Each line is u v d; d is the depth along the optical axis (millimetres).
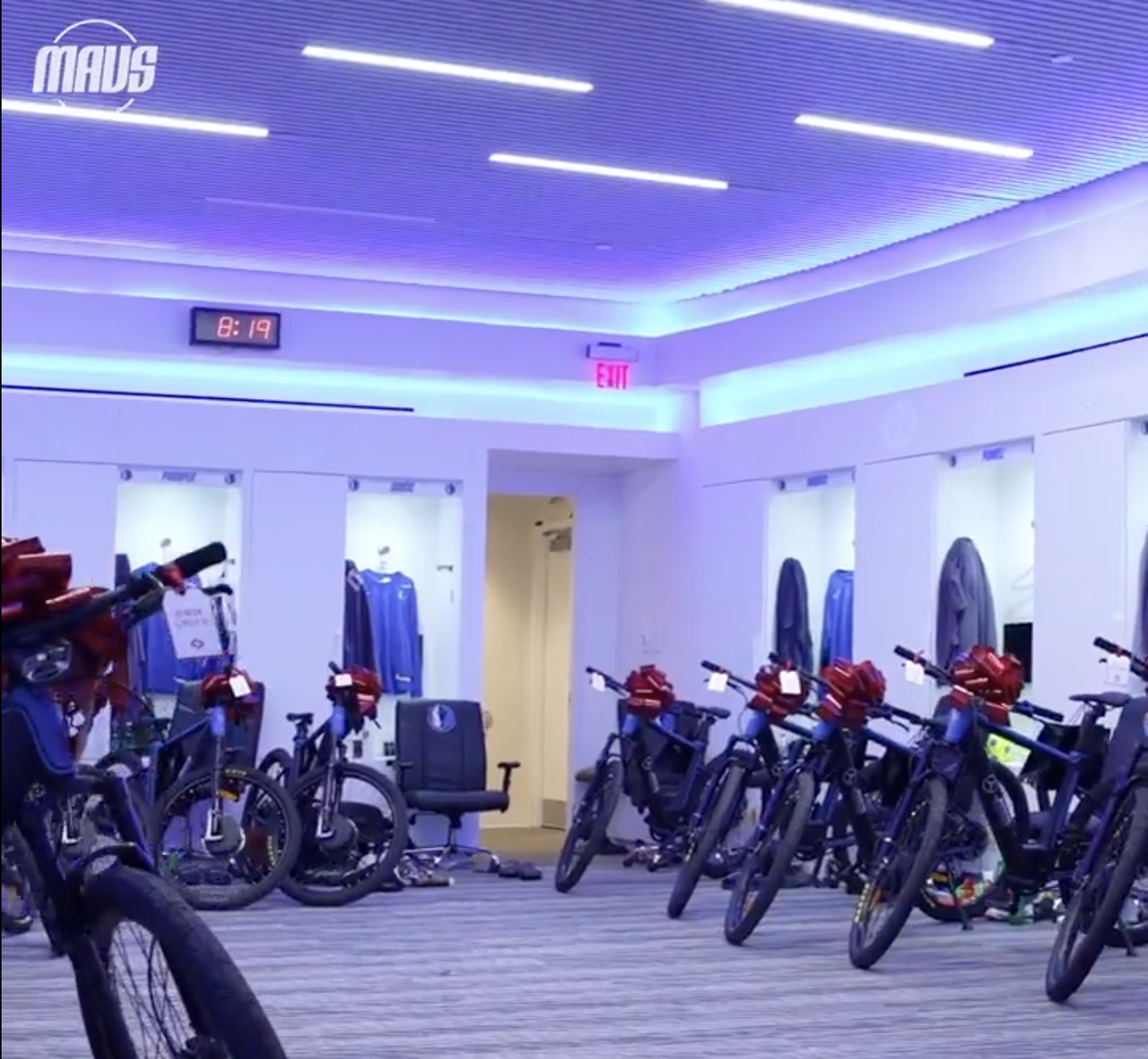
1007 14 6004
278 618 9758
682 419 10766
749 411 10461
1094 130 7344
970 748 6422
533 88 6891
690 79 6758
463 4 5980
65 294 9523
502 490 11180
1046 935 7207
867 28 6160
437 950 6605
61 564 2324
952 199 8523
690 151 7746
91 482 9500
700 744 8727
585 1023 5129
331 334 9992
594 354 10469
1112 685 7758
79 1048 4570
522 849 10922
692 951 6641
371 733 10242
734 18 6086
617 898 8312
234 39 6363
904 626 8969
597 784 8602
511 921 7473
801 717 9500
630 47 6398
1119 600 7758
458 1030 4984
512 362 10344
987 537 8992
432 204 8695
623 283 10383
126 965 2557
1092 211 8094
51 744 2328
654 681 8547
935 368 9211
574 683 11281
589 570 11328
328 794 8055
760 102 7035
